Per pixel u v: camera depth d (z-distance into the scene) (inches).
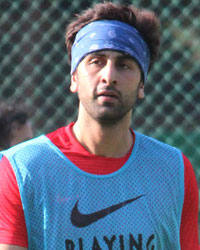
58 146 290.5
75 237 273.6
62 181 280.8
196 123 754.8
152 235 282.2
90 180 282.2
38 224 276.4
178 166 298.8
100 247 274.1
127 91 282.5
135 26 302.7
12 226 274.2
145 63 299.6
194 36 756.0
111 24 295.3
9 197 276.1
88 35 293.4
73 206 277.0
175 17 735.1
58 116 727.7
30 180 278.4
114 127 285.1
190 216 304.0
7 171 281.1
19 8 749.9
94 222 276.5
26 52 743.1
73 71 301.6
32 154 285.6
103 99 276.8
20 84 735.7
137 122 751.7
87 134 288.5
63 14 735.1
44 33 744.3
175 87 749.3
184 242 304.5
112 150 289.9
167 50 750.5
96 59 285.9
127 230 278.5
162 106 752.3
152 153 298.2
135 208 282.8
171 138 725.3
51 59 740.0
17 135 456.4
